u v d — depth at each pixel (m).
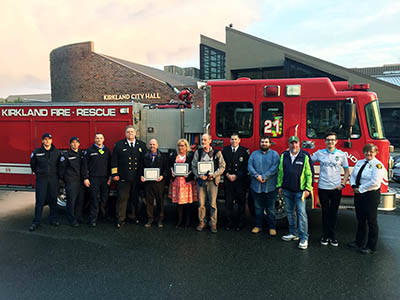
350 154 5.32
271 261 4.31
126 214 6.45
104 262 4.27
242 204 5.56
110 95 22.38
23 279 3.78
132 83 21.78
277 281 3.74
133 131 5.75
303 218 4.80
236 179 5.45
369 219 4.55
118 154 5.74
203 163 5.30
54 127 6.56
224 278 3.81
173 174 5.56
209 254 4.55
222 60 28.69
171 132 6.62
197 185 5.54
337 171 4.79
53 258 4.41
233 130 5.83
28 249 4.75
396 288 3.60
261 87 5.68
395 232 5.59
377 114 5.31
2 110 6.74
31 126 6.63
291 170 4.82
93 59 22.61
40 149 5.68
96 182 5.83
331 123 5.40
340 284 3.68
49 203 5.88
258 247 4.83
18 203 7.71
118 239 5.18
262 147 5.18
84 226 5.89
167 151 6.64
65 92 24.12
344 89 6.01
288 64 19.20
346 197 5.41
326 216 4.91
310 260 4.36
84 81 22.94
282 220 5.74
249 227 5.83
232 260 4.34
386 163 5.23
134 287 3.58
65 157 5.78
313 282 3.72
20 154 6.71
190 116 6.49
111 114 6.34
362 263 4.27
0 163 6.79
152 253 4.59
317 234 5.48
